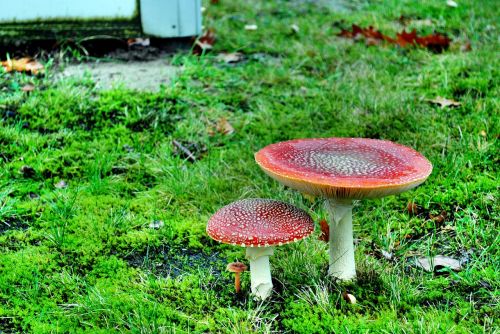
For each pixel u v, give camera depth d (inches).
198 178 52.1
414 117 56.7
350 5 90.0
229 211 40.9
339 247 42.3
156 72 64.4
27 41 65.8
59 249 46.0
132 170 53.5
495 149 52.9
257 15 85.8
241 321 41.0
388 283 42.8
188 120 58.0
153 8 66.2
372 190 38.6
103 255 45.7
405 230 47.5
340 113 58.2
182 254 46.1
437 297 42.4
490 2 85.0
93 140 56.1
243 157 54.2
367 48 71.2
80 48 66.8
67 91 59.2
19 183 51.8
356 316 41.2
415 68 65.4
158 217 49.0
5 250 45.6
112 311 41.1
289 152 41.8
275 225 39.9
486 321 40.7
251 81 63.9
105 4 65.6
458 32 74.8
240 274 44.2
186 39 69.7
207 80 63.4
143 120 57.7
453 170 51.5
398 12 83.7
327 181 38.3
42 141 55.0
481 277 43.5
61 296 42.7
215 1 90.9
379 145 42.8
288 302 42.3
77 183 52.1
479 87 60.2
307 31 77.8
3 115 56.9
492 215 47.9
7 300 42.2
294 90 62.9
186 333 40.3
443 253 46.0
